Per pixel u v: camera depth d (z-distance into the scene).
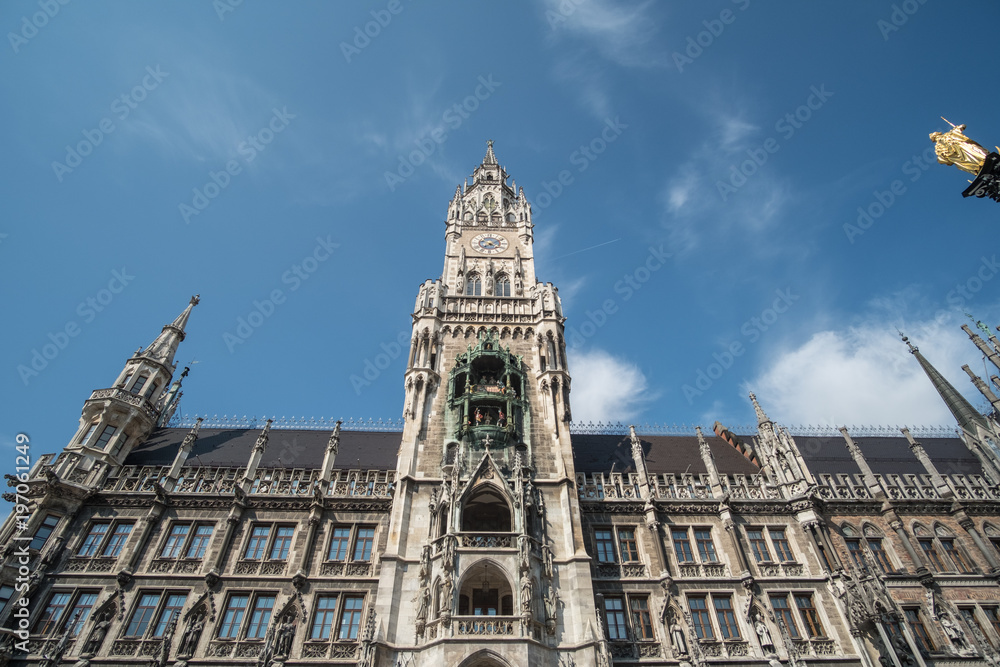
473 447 37.72
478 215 60.94
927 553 37.78
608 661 28.92
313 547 35.97
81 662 30.22
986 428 45.47
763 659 31.84
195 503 37.53
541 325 45.59
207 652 31.42
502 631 29.23
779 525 38.09
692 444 50.25
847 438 44.12
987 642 32.97
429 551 32.56
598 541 36.75
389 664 29.11
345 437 49.06
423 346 43.62
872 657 31.58
